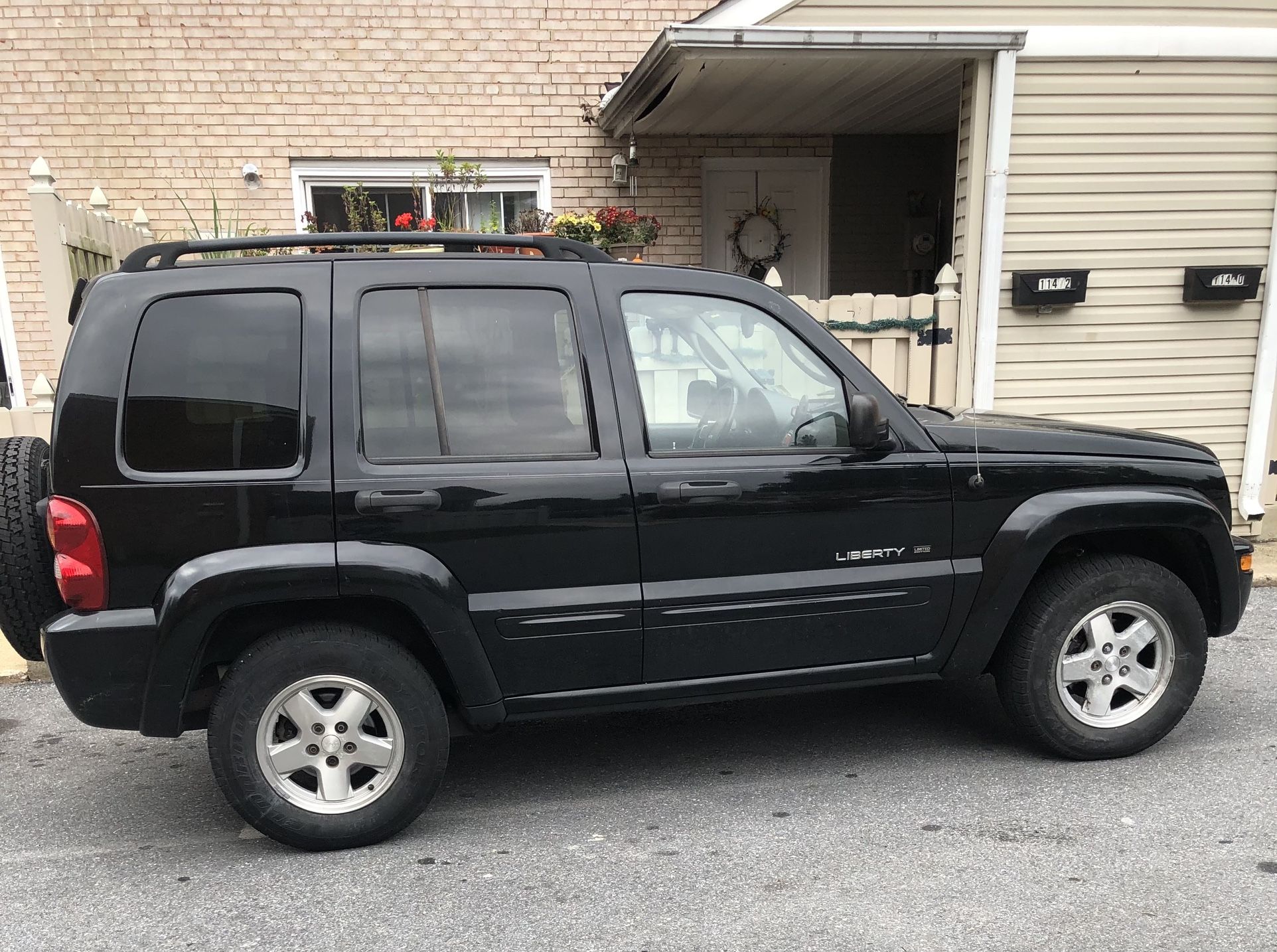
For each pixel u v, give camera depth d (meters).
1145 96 6.30
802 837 3.09
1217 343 6.71
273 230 7.78
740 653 3.27
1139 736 3.55
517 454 3.06
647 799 3.39
